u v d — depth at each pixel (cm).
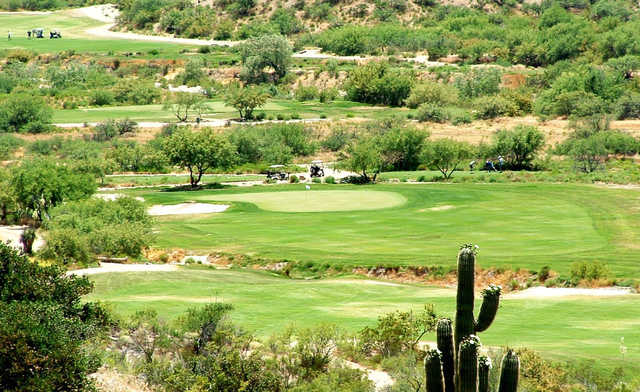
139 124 14825
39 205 7088
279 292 4144
